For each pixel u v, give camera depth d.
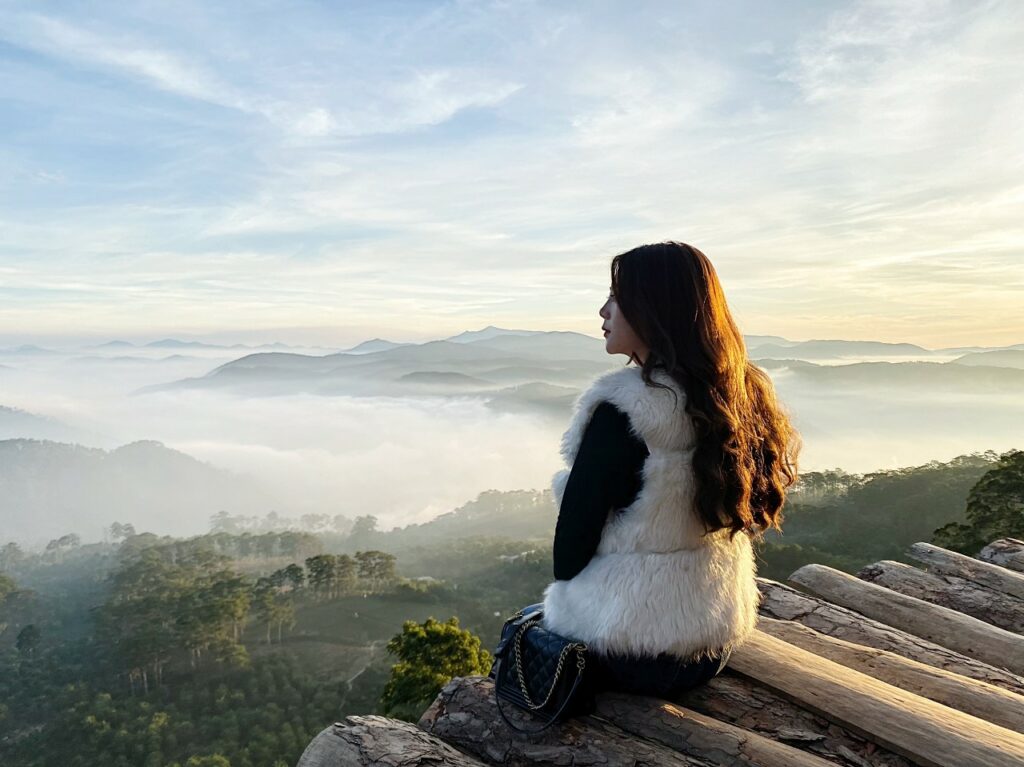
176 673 66.00
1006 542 4.03
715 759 1.62
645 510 1.68
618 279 1.75
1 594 100.56
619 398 1.66
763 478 1.78
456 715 1.95
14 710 60.62
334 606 85.06
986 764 1.53
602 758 1.66
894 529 62.94
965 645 2.72
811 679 1.92
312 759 1.67
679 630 1.71
